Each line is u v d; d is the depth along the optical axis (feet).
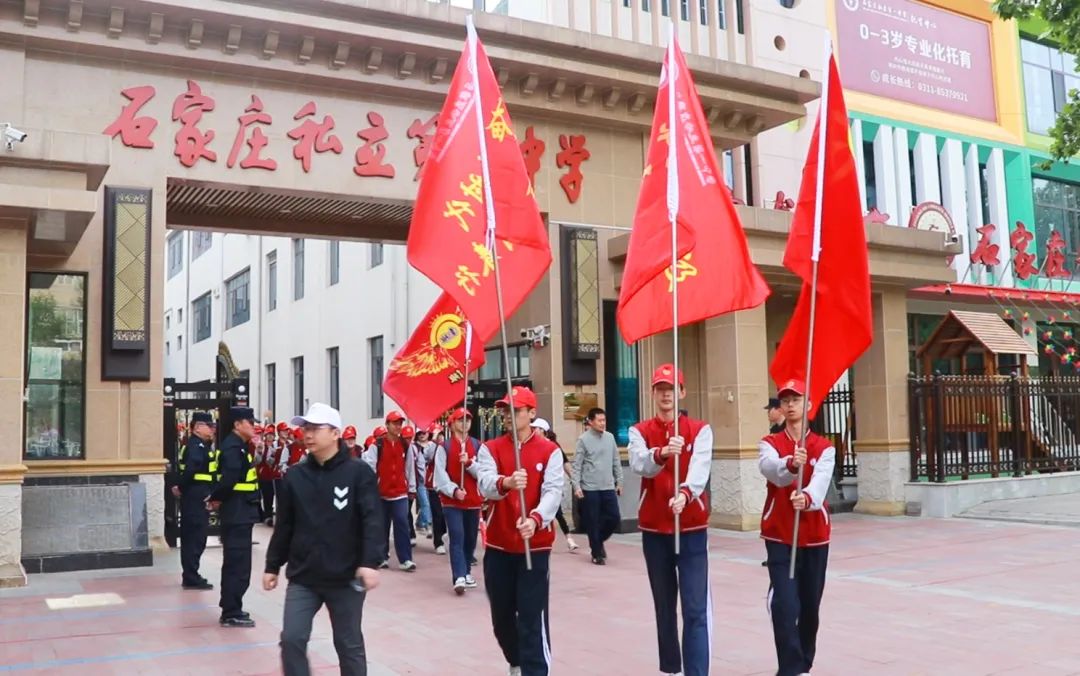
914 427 53.11
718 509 48.98
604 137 51.49
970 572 32.73
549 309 49.29
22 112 38.17
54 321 38.47
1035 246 82.43
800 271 18.98
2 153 31.01
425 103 46.68
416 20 44.57
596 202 50.83
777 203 63.67
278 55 42.68
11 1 37.40
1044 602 27.27
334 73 43.83
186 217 49.52
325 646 23.04
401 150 45.96
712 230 19.84
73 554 34.86
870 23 74.18
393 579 34.17
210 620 25.99
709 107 52.54
